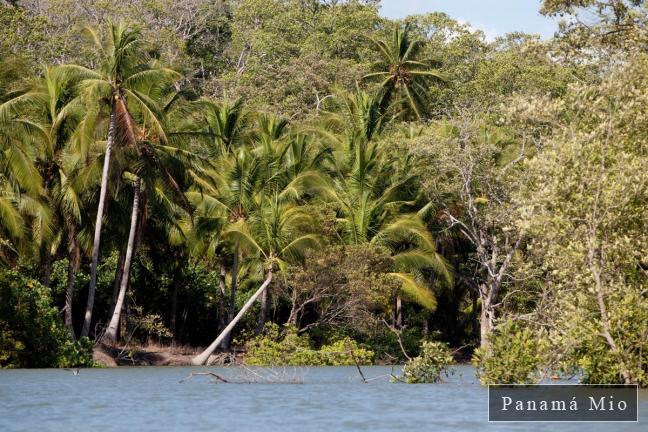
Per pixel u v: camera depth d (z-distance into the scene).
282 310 102.88
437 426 37.72
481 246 93.00
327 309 92.44
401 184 97.00
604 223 44.03
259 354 86.12
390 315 103.12
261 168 89.75
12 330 72.12
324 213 91.12
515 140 102.94
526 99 50.09
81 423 38.44
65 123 80.44
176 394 50.94
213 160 94.38
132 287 97.06
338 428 37.12
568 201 44.69
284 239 87.75
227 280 100.00
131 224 83.19
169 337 96.50
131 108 80.56
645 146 46.47
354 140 99.88
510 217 79.75
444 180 96.69
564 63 62.41
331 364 88.69
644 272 46.12
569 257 44.66
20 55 104.44
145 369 74.94
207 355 84.56
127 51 77.94
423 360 59.44
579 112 47.28
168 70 79.81
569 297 45.97
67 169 80.06
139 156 78.81
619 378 45.56
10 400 47.44
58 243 82.75
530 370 48.31
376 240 95.50
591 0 60.47
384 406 44.50
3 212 72.38
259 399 48.12
